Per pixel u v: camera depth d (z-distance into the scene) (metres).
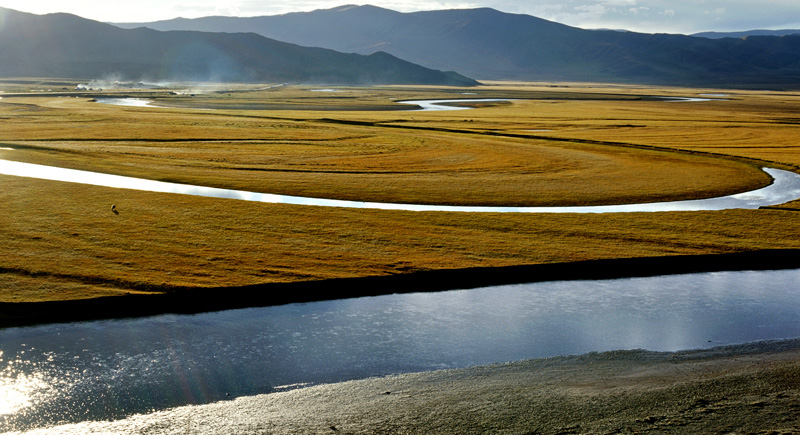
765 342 21.50
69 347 20.80
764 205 48.19
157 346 21.05
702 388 16.58
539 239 35.28
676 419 14.38
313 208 41.94
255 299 25.80
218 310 24.66
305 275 27.70
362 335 22.31
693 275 30.48
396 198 47.50
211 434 14.80
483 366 19.44
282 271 28.19
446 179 55.81
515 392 16.83
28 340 21.27
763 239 35.94
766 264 32.53
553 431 14.04
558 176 58.50
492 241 34.53
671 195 51.09
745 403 15.34
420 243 33.75
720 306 25.94
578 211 44.91
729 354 20.20
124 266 28.19
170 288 25.55
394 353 20.70
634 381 17.48
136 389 17.72
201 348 20.92
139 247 31.28
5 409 16.42
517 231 37.12
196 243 32.38
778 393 16.05
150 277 26.78
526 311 25.11
